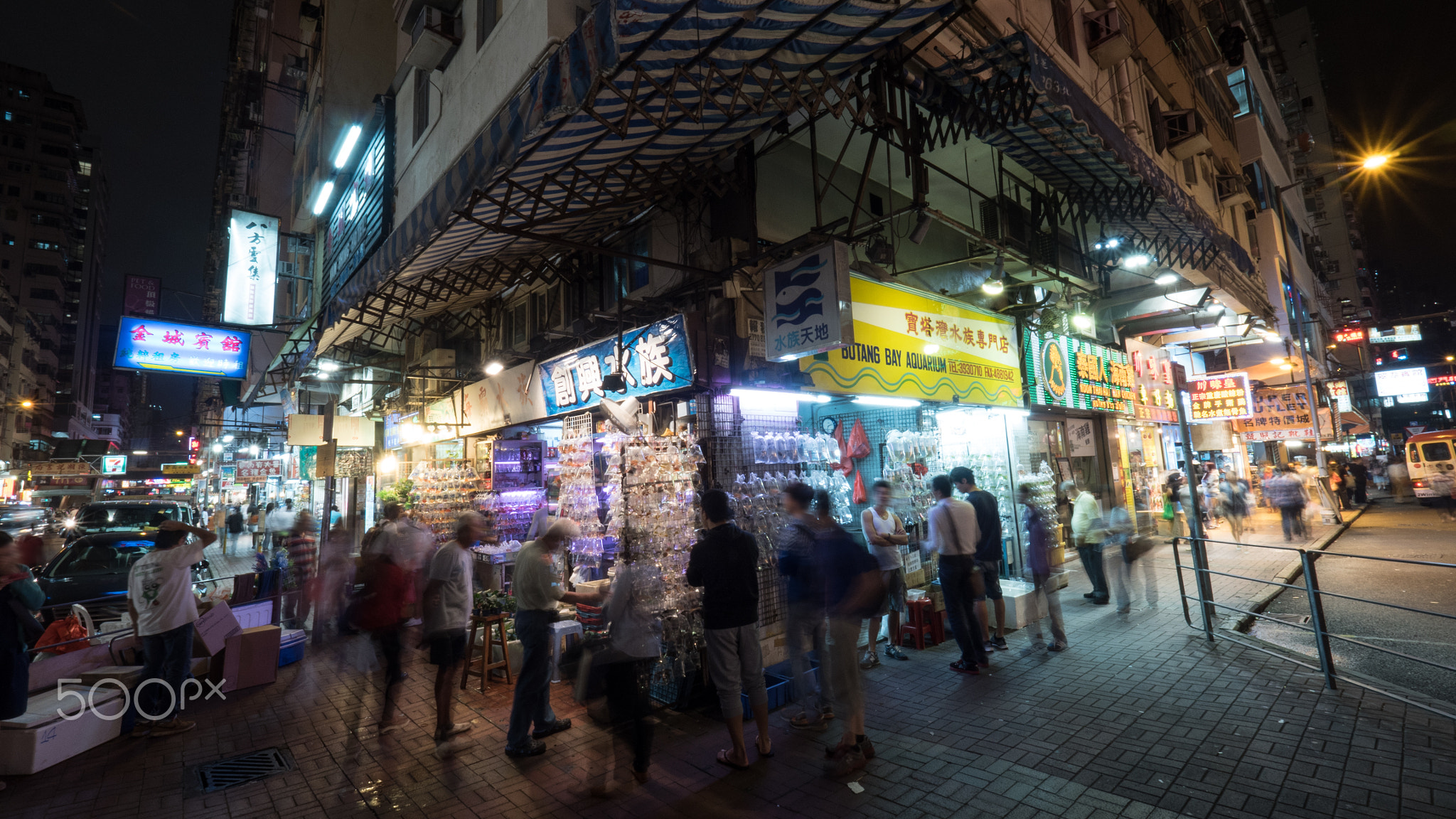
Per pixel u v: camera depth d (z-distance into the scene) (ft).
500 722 16.99
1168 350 51.57
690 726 16.21
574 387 25.67
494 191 15.46
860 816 11.68
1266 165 65.51
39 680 17.69
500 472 28.94
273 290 37.55
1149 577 26.40
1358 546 41.93
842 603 13.93
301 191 57.16
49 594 26.61
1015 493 29.99
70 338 247.09
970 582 19.39
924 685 18.17
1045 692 17.26
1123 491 40.96
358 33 48.29
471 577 16.80
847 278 16.83
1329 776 12.17
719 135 16.26
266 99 68.44
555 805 12.64
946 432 28.43
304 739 16.38
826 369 21.52
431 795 13.25
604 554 23.00
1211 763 12.94
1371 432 133.49
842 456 25.14
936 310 26.53
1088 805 11.65
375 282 20.20
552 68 11.50
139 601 17.16
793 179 22.94
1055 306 34.40
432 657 15.70
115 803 13.29
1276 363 58.95
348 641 26.02
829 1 10.98
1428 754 12.84
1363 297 187.01
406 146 33.83
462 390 35.29
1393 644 21.12
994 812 11.59
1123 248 31.68
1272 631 23.26
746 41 11.75
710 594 13.99
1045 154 22.29
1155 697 16.57
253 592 25.22
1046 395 32.48
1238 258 35.47
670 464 18.53
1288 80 126.72
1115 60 29.32
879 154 25.03
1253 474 77.56
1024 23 23.17
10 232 217.36
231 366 33.81
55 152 231.50
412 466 40.98
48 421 199.21
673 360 20.21
